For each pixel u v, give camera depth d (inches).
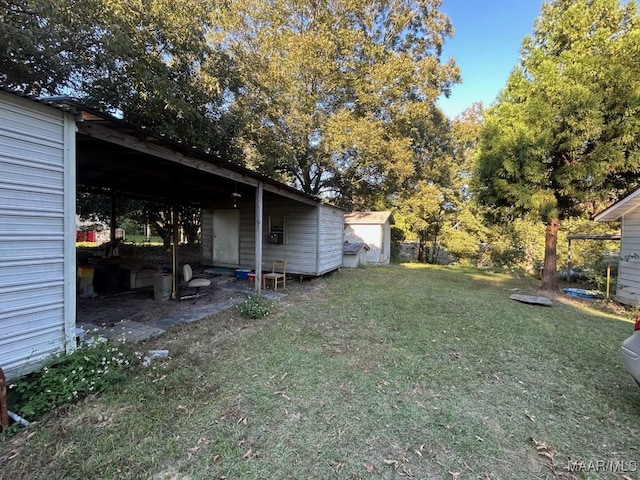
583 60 265.1
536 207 297.1
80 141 139.9
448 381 119.3
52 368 100.7
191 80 309.3
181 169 208.5
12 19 172.1
